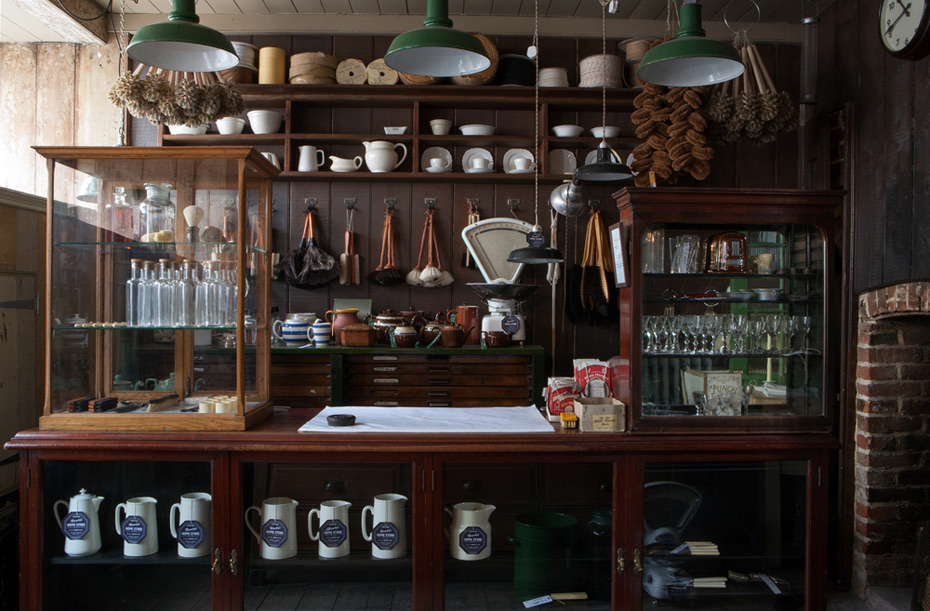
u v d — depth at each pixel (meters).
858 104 3.26
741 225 2.53
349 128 4.07
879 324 3.16
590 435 2.36
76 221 2.39
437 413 2.71
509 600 2.34
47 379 2.38
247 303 2.44
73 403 2.40
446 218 4.11
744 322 2.53
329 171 3.94
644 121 3.32
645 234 2.45
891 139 2.98
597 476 2.37
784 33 4.04
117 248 2.41
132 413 2.37
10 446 2.29
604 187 4.05
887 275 2.99
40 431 2.33
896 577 3.17
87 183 2.39
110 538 2.36
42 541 2.32
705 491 2.40
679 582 2.38
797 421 2.44
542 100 3.90
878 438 3.17
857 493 3.25
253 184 2.52
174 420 2.34
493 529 2.35
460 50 2.35
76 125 4.00
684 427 2.40
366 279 4.09
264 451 2.29
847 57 3.38
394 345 3.64
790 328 2.55
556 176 3.88
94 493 2.36
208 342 2.40
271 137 3.89
